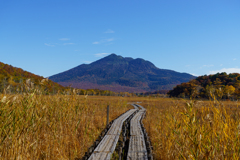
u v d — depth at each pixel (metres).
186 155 4.01
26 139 4.13
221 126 3.45
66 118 6.13
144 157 5.20
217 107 3.58
